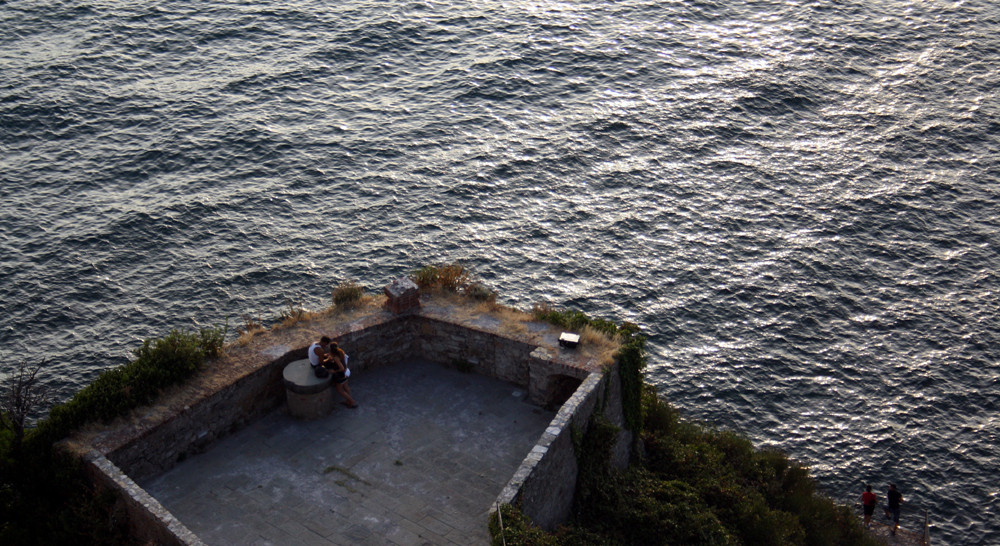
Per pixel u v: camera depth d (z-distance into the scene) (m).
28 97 56.03
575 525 19.48
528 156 53.97
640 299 43.38
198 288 41.91
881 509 33.56
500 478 18.25
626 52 66.81
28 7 68.69
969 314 43.41
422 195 49.91
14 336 38.28
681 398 38.19
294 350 20.36
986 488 34.69
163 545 15.38
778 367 40.03
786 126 59.03
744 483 27.45
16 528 16.08
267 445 19.00
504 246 46.41
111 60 61.66
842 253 47.31
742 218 49.62
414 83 61.19
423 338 22.19
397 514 17.14
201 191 48.78
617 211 49.66
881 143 57.25
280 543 16.27
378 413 20.22
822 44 69.56
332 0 72.88
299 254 44.69
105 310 40.19
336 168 51.66
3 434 17.38
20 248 43.44
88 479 16.64
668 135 57.00
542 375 20.31
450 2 73.50
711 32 70.81
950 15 75.25
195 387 18.75
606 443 19.81
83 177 49.22
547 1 74.88
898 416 37.81
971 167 55.00
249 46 64.81
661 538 20.09
